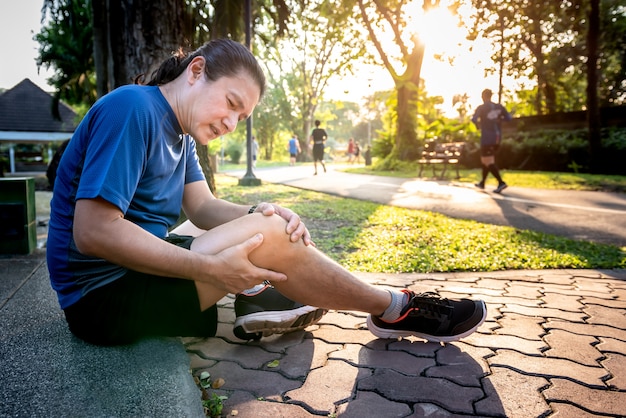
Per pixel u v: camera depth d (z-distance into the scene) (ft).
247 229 4.83
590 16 43.57
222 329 7.18
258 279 4.88
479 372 5.69
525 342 6.63
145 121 4.37
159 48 13.64
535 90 77.61
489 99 29.94
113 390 4.27
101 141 4.16
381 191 30.63
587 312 7.98
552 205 22.86
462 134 56.03
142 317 4.74
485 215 20.10
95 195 3.98
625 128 47.03
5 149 97.60
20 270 9.44
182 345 5.47
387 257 12.31
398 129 57.41
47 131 89.20
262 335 6.59
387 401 5.00
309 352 6.31
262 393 5.21
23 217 11.05
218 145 66.44
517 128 59.82
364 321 7.52
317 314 6.59
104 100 4.39
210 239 4.79
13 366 4.66
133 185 4.27
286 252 5.05
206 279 4.59
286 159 150.92
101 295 4.66
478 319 6.41
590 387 5.31
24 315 6.35
